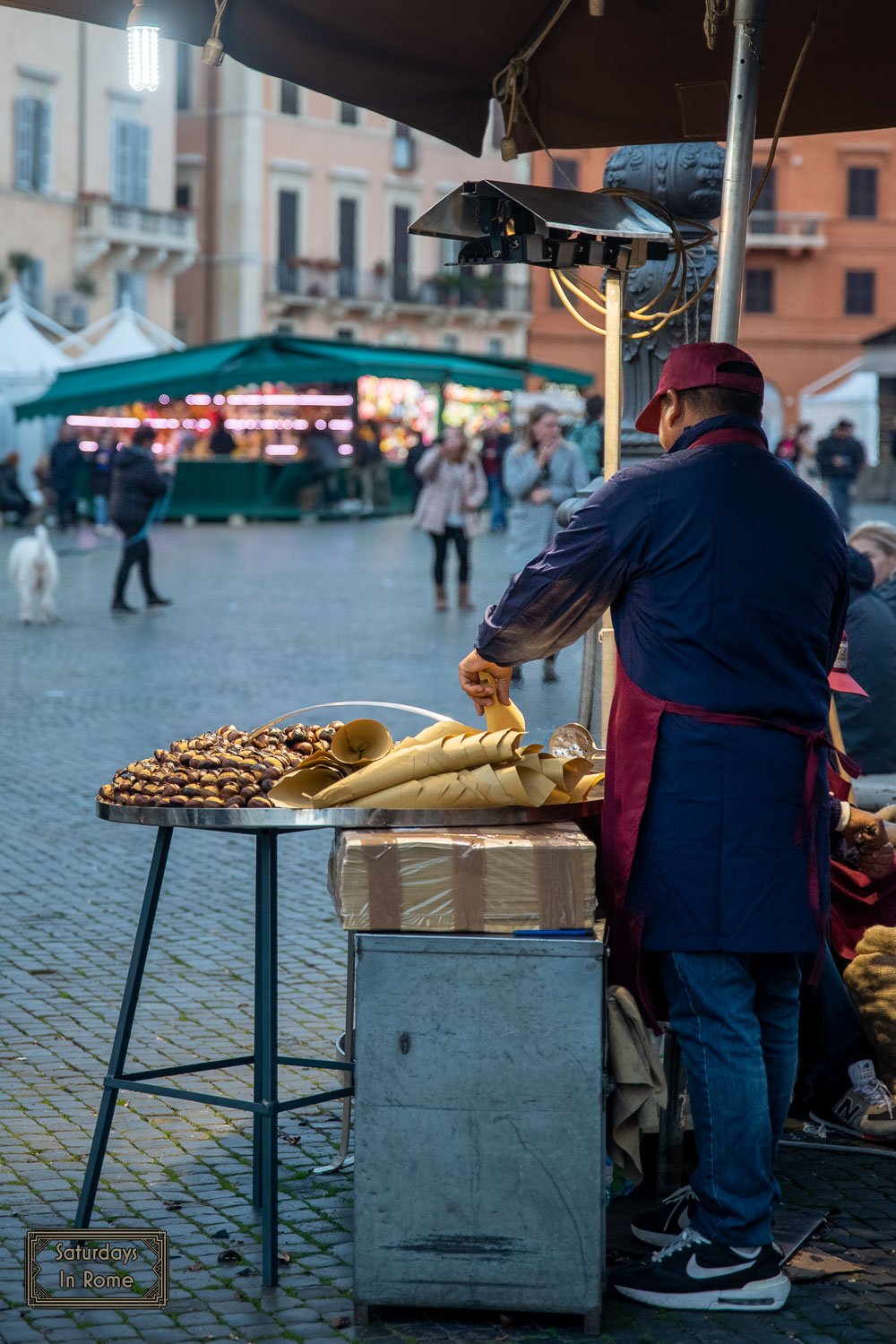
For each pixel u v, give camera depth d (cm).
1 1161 407
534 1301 328
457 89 483
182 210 4991
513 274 6062
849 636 569
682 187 528
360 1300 330
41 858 735
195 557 2517
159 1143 422
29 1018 516
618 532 337
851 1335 329
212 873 716
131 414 3481
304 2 432
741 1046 338
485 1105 326
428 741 367
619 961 344
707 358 350
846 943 452
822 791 340
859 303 5866
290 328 5559
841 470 2912
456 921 328
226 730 398
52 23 4472
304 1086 464
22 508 3078
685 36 462
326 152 5600
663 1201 372
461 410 4253
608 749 345
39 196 4444
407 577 2177
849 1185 406
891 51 458
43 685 1228
